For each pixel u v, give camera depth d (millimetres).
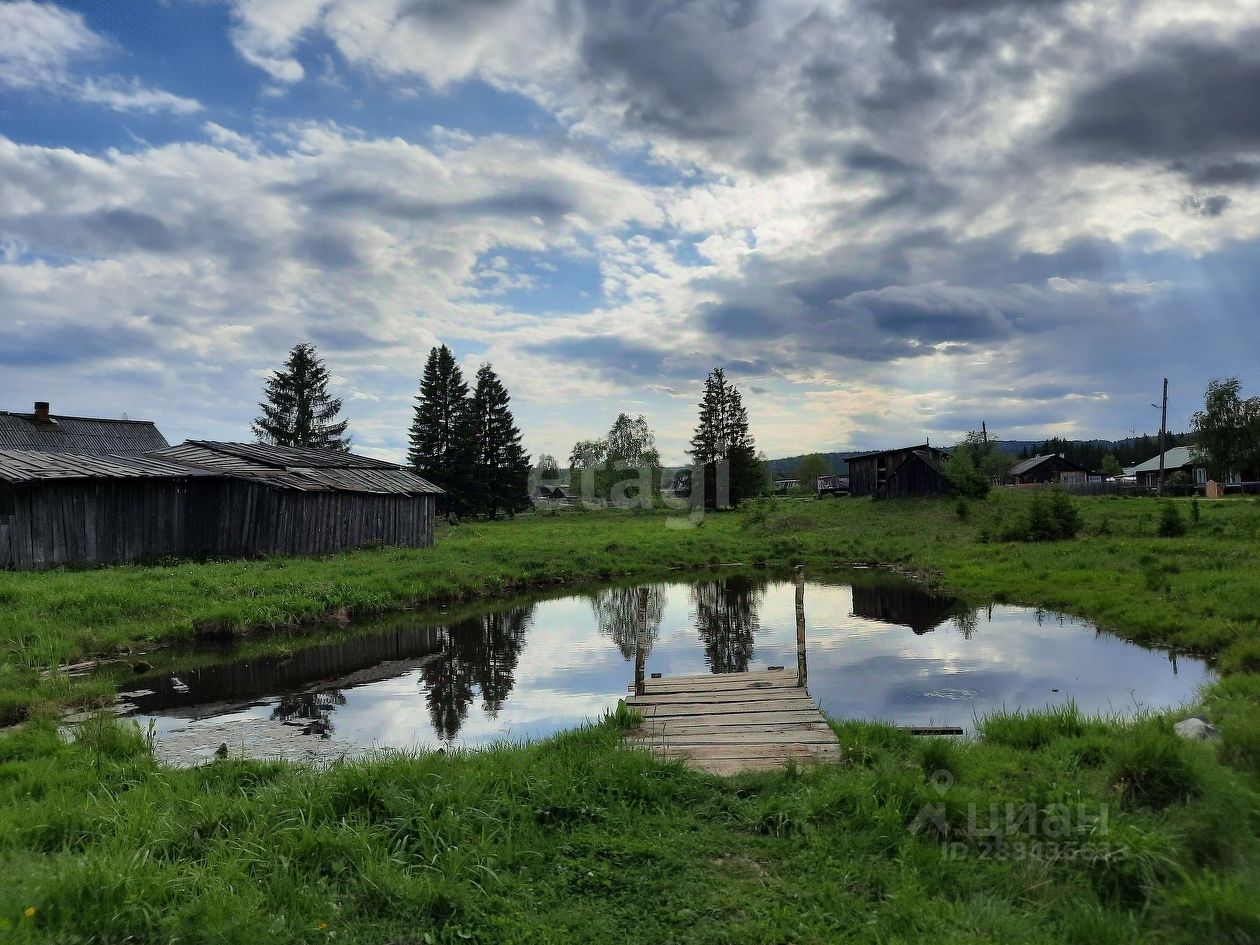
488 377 67812
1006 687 11836
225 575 20844
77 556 22797
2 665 13000
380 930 4613
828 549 33500
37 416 41531
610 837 5785
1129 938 4242
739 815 6219
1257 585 16016
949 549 29859
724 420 80312
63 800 6602
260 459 30406
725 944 4469
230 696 12680
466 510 62969
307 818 5898
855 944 4375
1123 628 15500
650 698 10547
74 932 4262
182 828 5828
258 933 4387
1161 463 54531
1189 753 6051
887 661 14039
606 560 30781
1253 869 4695
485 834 5746
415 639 17656
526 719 11234
